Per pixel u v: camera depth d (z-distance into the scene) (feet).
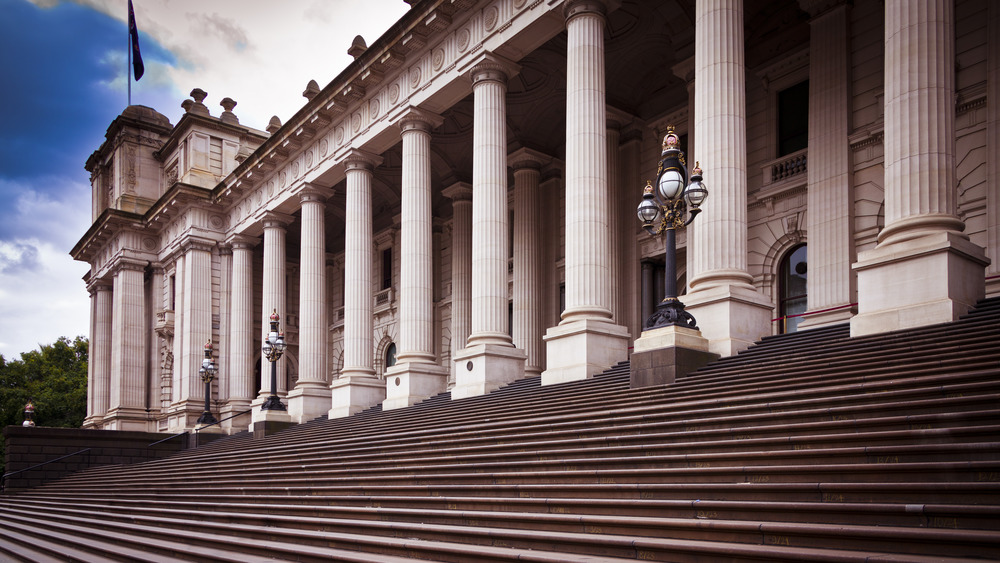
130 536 52.95
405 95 90.53
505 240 77.87
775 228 78.02
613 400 48.34
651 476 34.09
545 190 108.27
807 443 31.01
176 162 150.00
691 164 82.69
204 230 133.59
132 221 146.61
